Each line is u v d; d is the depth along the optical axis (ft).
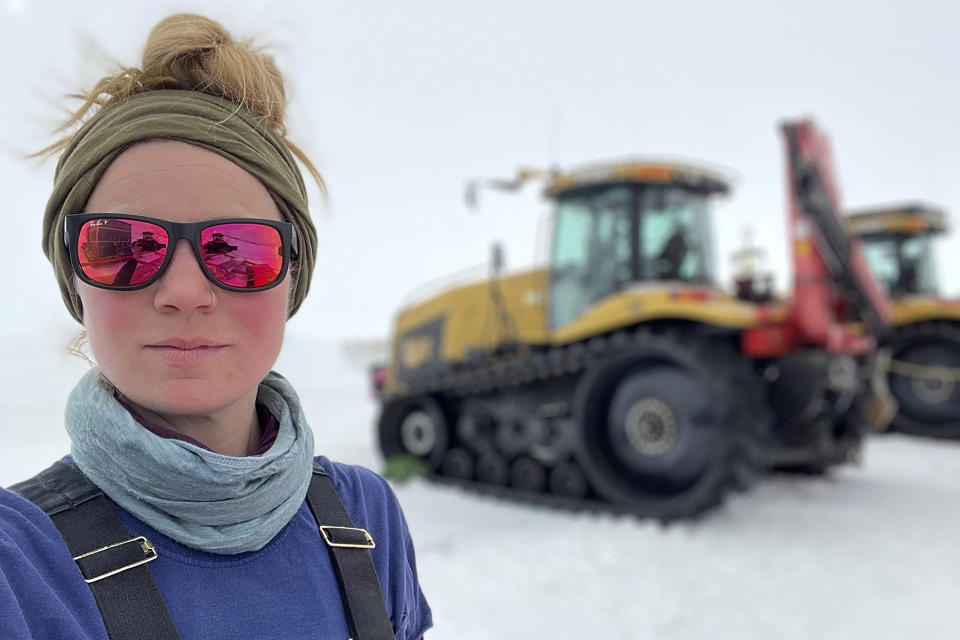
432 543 18.17
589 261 22.40
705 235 22.68
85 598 2.57
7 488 2.82
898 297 35.70
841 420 24.47
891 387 35.09
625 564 16.28
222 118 3.12
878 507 21.70
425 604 4.02
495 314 25.31
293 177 3.47
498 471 23.79
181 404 2.88
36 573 2.49
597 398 21.11
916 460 29.50
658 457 19.60
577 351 21.21
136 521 2.86
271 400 3.52
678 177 21.44
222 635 2.81
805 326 19.16
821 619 13.23
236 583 2.94
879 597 14.28
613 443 20.90
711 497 18.40
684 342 18.93
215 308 2.93
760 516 20.57
